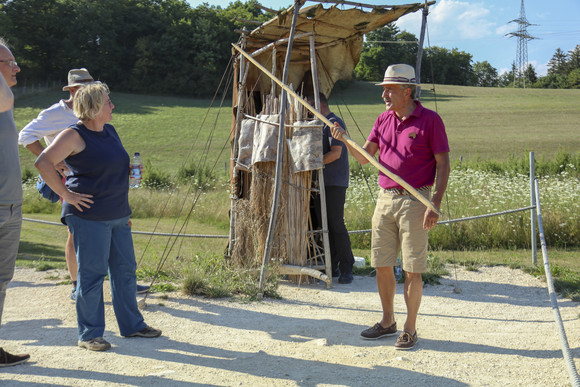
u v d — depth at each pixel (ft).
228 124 171.22
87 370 11.73
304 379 11.44
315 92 21.57
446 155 13.46
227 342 14.16
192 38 306.14
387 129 14.24
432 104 201.05
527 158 66.69
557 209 35.12
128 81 301.43
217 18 328.29
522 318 16.98
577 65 490.08
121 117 187.73
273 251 22.07
